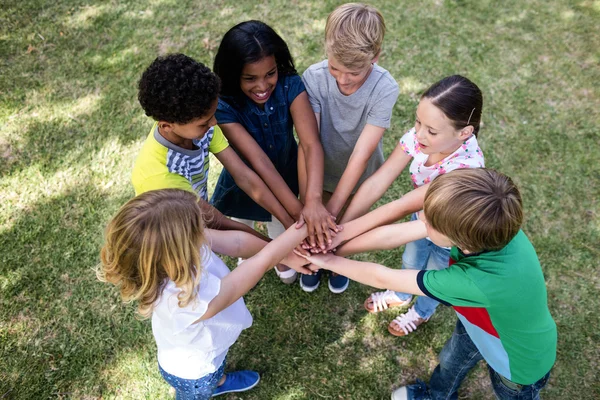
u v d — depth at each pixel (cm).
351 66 175
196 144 175
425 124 164
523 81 366
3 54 375
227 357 245
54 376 234
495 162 319
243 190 206
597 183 308
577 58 383
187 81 145
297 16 409
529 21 412
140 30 395
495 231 131
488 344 165
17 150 321
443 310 261
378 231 189
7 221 288
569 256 276
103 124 336
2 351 241
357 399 232
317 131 203
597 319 252
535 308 151
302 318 259
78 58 374
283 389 235
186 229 133
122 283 144
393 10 417
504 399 182
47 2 414
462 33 400
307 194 196
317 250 192
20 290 262
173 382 179
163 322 146
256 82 177
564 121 341
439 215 137
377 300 258
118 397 230
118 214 135
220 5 417
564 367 236
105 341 245
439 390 216
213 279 147
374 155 230
